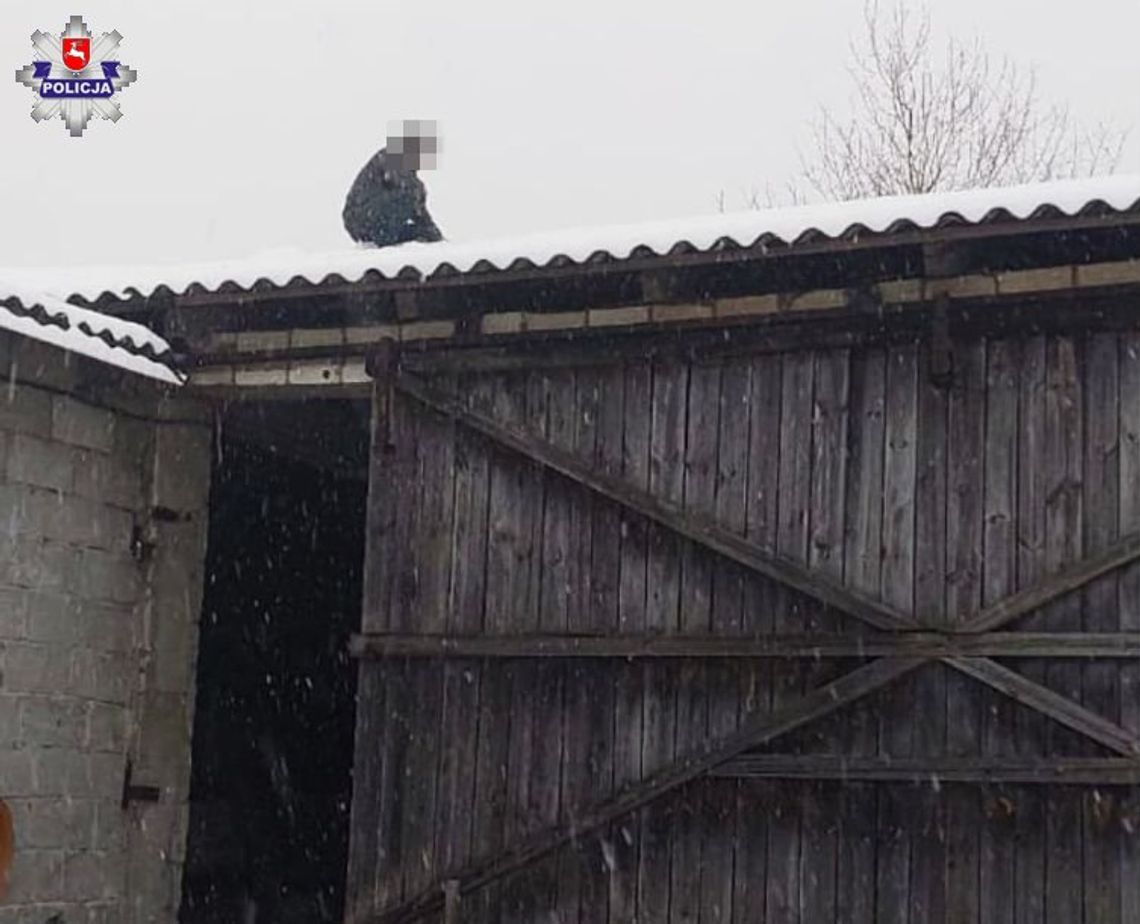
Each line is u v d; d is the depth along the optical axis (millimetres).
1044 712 6270
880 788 6578
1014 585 6438
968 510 6566
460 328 7555
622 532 7160
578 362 7336
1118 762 6148
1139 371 6391
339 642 10961
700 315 7102
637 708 7016
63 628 7781
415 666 7457
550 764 7125
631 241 6766
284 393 8109
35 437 7660
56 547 7762
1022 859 6309
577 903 7008
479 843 7191
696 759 6828
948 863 6418
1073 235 6246
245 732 9484
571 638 7113
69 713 7793
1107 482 6359
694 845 6844
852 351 6871
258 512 9625
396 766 7402
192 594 8500
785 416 6934
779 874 6676
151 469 8422
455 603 7402
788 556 6812
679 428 7105
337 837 10945
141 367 8000
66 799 7742
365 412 9305
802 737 6715
